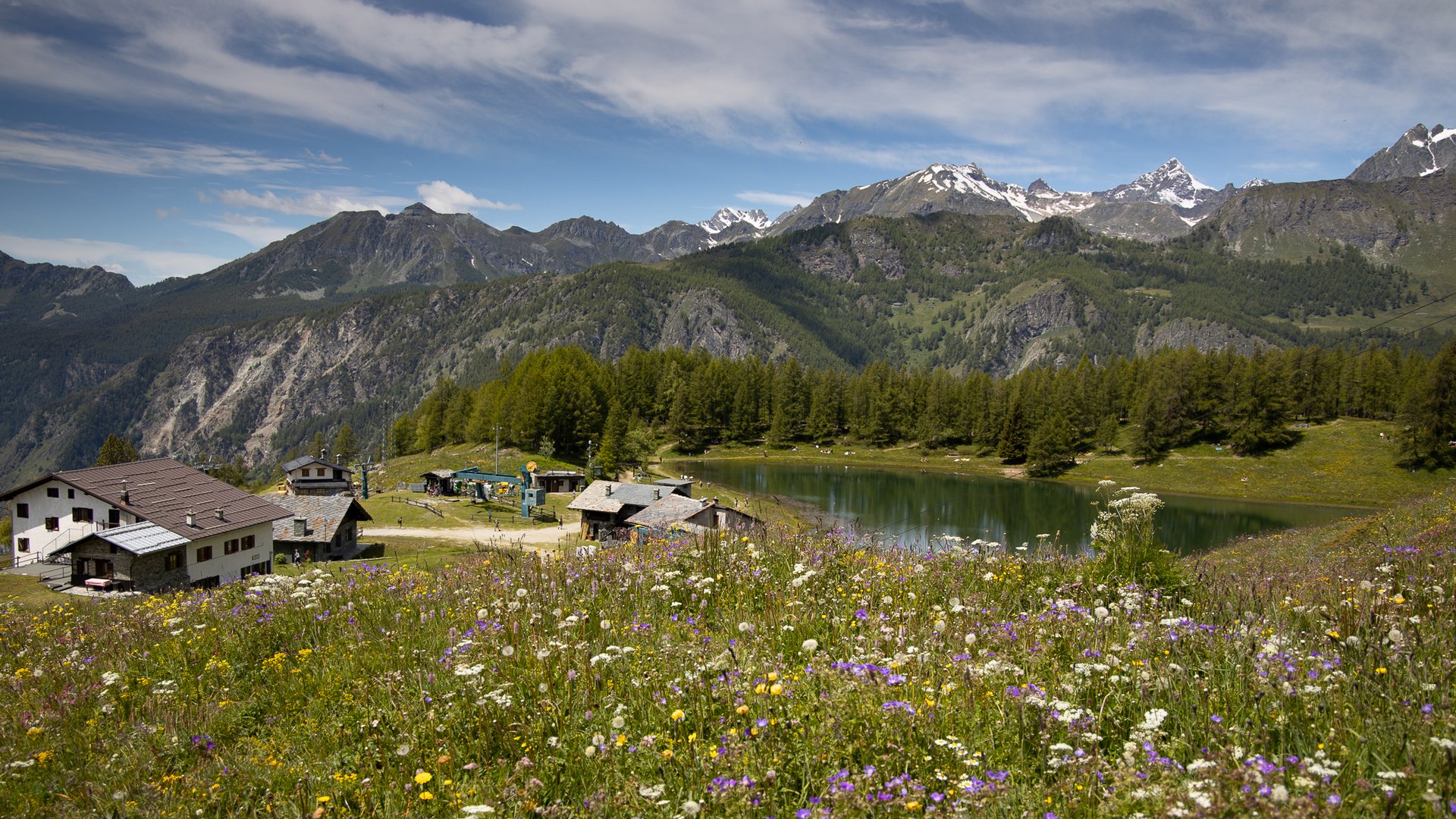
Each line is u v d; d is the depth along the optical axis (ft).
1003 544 40.91
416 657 27.30
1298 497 360.48
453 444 508.53
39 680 30.01
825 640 24.13
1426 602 25.94
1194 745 16.29
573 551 49.16
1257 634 21.63
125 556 139.33
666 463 499.92
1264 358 435.94
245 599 41.73
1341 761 14.62
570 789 16.90
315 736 21.71
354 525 203.10
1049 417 454.40
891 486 398.62
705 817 14.62
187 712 25.12
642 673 22.17
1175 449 436.76
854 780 14.76
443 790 17.10
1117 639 22.70
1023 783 15.14
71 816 18.47
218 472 463.42
